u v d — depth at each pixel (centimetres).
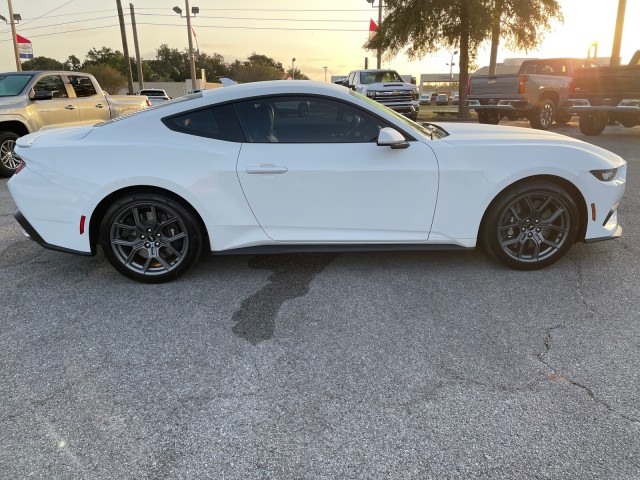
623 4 1719
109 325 313
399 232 366
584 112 1190
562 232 375
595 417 223
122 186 346
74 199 350
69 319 322
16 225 542
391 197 357
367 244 370
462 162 355
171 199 355
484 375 256
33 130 863
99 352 283
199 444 211
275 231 363
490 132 416
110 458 204
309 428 220
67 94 941
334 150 354
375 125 359
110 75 5816
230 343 291
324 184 352
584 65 1540
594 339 289
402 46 2072
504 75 1362
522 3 1864
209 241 366
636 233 476
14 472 196
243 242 364
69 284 377
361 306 335
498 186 358
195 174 348
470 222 366
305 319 319
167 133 356
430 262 410
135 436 216
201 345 289
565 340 288
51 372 263
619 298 340
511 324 308
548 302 336
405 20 1984
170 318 322
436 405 233
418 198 358
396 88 1748
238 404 237
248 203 355
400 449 206
